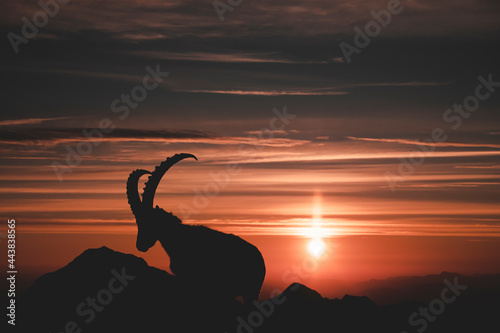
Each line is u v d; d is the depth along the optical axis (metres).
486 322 21.64
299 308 12.52
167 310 10.91
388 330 12.27
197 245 10.71
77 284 11.34
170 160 11.47
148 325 10.69
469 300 23.70
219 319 10.85
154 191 11.33
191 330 10.59
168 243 10.98
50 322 10.66
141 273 11.59
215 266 10.64
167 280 11.52
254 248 10.82
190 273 10.77
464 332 20.61
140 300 11.05
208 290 10.91
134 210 11.34
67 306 10.95
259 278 10.82
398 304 13.76
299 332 11.70
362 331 12.27
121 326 10.63
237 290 10.80
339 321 12.38
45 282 11.47
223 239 10.77
